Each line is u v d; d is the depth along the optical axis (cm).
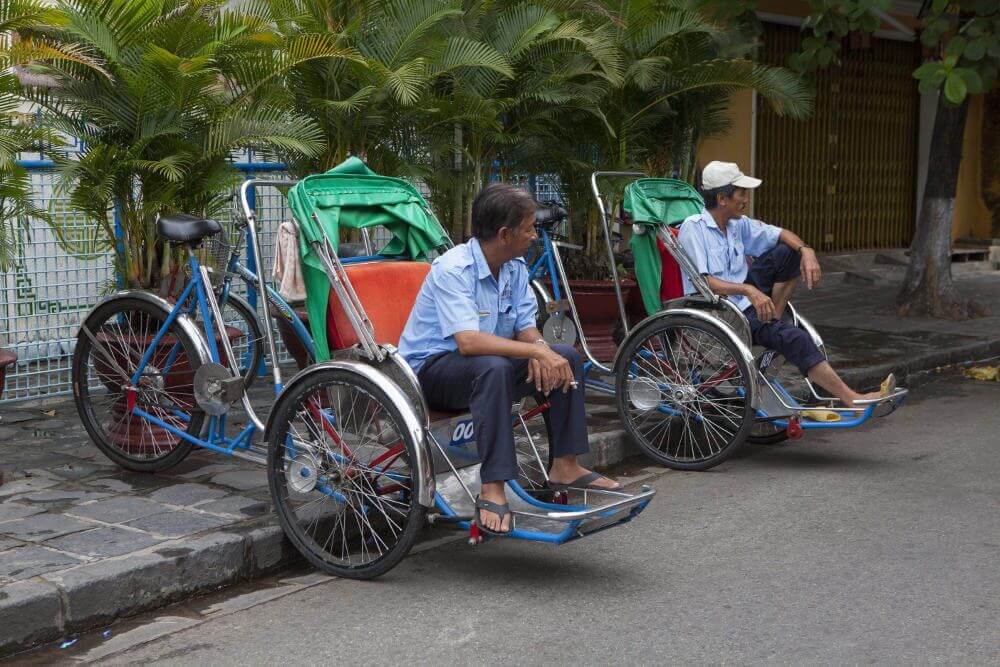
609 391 603
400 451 393
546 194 845
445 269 403
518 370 411
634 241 591
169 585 376
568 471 420
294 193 424
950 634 346
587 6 724
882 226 1463
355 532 439
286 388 405
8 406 632
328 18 633
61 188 512
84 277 661
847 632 348
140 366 489
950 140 992
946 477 533
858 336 901
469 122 701
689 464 546
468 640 344
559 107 738
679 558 418
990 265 1471
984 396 738
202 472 493
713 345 537
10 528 410
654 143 845
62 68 522
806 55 862
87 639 348
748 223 594
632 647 338
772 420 541
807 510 479
